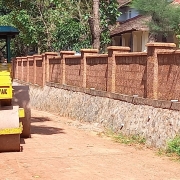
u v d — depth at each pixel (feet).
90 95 63.46
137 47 114.32
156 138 42.11
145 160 35.99
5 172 30.27
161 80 44.14
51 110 80.94
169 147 38.91
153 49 45.01
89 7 102.27
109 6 95.91
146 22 87.45
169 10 80.94
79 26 99.91
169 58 42.65
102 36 96.17
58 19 103.45
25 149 39.32
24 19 103.91
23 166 32.17
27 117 45.37
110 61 56.34
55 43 103.19
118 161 35.12
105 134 51.31
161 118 42.42
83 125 59.16
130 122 48.96
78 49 99.09
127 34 118.52
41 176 29.19
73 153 37.88
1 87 37.35
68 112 70.85
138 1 81.46
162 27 83.25
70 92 72.28
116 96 54.49
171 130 40.19
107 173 30.53
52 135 49.49
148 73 46.24
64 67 76.64
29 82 107.34
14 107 38.22
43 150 38.93
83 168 31.91
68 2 103.19
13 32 47.93
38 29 106.01
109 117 54.95
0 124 36.96
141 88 48.78
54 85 82.23
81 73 67.72
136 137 46.21
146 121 45.27
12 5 108.78
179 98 40.93
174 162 35.27
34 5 107.86
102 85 59.93
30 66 106.22
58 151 38.60
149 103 45.70
